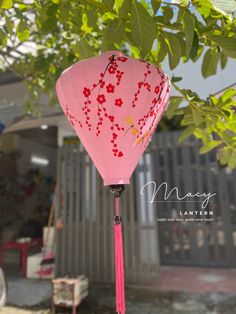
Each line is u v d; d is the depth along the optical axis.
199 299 4.14
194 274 5.21
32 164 8.80
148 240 4.75
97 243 4.96
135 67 1.19
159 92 1.23
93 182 5.11
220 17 1.36
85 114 1.21
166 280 4.93
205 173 5.66
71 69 1.25
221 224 5.61
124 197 4.89
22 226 8.39
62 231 5.16
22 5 2.06
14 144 8.16
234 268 5.46
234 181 5.59
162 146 5.86
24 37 2.14
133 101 1.18
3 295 4.01
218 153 2.31
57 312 3.80
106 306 3.99
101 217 5.02
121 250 1.23
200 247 5.70
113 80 1.17
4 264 6.43
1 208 7.82
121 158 1.21
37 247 7.41
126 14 1.21
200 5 1.28
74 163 5.25
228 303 3.96
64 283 3.68
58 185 5.25
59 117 5.39
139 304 4.00
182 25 1.34
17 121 5.13
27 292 4.53
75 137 5.30
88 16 1.58
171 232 5.88
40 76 3.18
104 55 1.23
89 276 4.91
